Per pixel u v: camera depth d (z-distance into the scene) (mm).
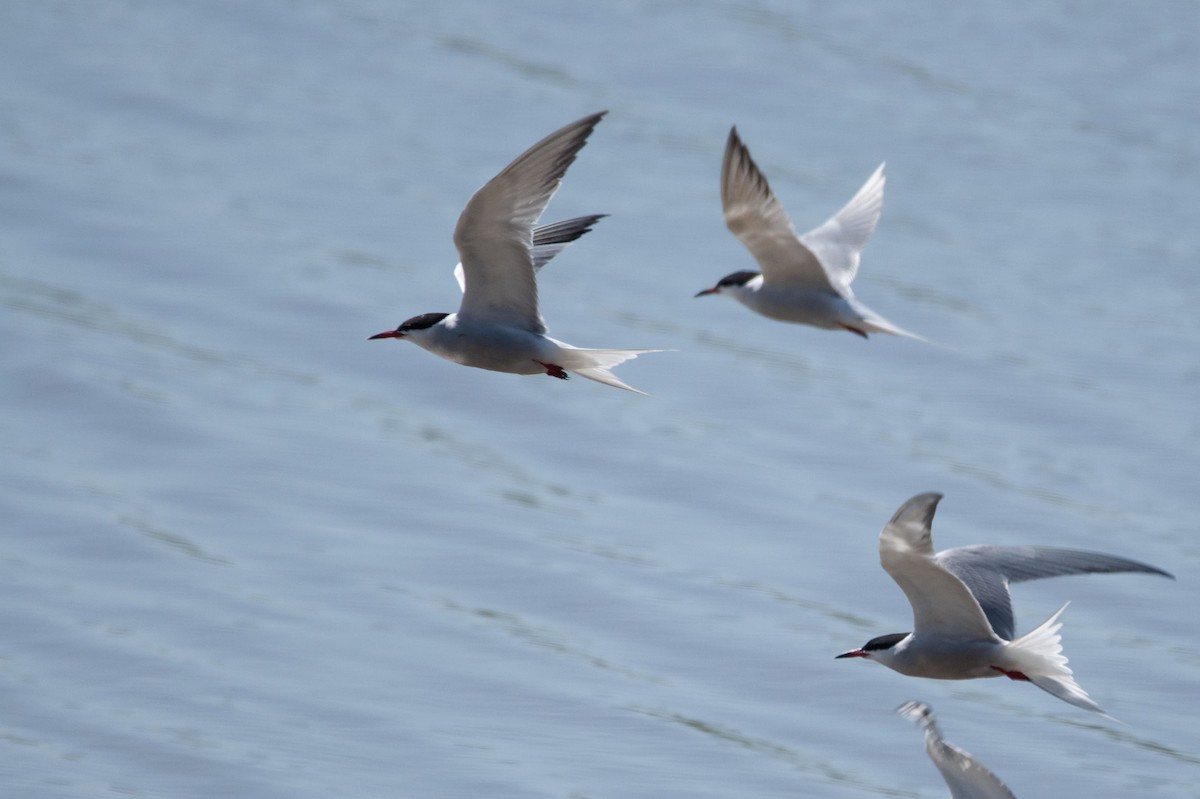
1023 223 30188
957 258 28859
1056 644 11000
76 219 27969
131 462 21734
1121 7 38781
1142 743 17062
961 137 32594
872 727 17016
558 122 31984
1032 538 21219
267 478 21438
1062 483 22578
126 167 29906
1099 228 30047
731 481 22047
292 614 18484
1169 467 23078
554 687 17297
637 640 18328
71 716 16469
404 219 28703
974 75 35156
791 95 33562
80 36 34594
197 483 21250
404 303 26109
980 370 25531
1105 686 17984
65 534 19859
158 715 16562
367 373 24406
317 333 25281
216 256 27141
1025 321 27000
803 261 13359
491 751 16203
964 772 10062
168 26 35375
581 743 16406
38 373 23531
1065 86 35156
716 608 18969
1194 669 18297
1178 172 32125
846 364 25656
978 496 22109
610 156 31031
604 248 28281
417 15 36219
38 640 17719
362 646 17906
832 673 17781
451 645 17984
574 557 19969
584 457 22578
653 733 16625
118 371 23750
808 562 20172
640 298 26859
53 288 26000
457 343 12242
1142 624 19250
